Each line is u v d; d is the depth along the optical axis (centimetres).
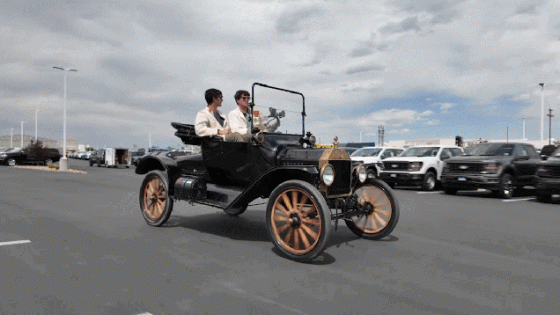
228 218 718
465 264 437
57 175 2034
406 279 382
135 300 321
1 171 2333
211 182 601
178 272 396
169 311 300
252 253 473
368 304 317
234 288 351
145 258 446
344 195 502
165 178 621
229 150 553
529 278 388
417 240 558
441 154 1464
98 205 882
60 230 601
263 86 557
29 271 395
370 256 468
